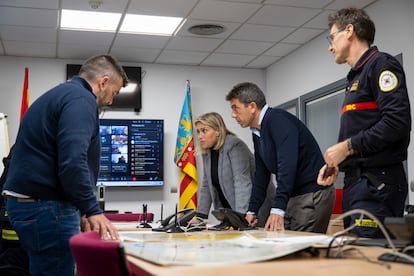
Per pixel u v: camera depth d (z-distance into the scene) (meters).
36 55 5.61
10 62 5.61
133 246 1.22
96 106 1.86
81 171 1.69
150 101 5.96
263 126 2.36
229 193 2.89
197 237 1.56
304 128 2.33
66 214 1.79
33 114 1.82
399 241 1.12
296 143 2.20
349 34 1.78
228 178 2.88
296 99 5.59
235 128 6.19
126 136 5.71
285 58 5.86
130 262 0.96
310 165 2.29
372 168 1.60
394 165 1.60
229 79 6.26
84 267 0.88
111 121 5.70
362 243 1.19
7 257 2.51
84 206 1.69
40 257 1.76
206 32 4.96
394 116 1.53
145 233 1.92
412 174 3.82
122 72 2.18
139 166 5.71
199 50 5.55
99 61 2.10
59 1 4.13
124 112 5.86
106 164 5.63
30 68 5.64
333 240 1.08
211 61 6.00
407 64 3.92
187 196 5.70
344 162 1.66
